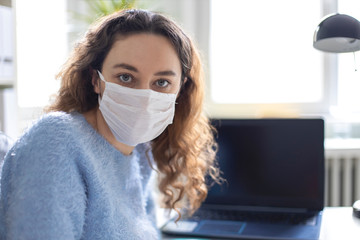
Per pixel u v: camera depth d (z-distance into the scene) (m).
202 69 1.10
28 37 2.20
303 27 2.34
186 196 1.23
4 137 0.95
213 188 1.36
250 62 2.40
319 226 1.13
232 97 2.42
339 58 2.33
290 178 1.32
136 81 0.84
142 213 1.00
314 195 1.30
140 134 0.89
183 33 0.91
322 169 1.30
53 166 0.73
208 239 1.07
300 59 2.37
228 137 1.35
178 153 1.13
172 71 0.84
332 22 1.12
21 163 0.72
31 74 2.20
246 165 1.34
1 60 1.43
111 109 0.86
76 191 0.76
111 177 0.88
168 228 1.13
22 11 2.18
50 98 0.98
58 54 2.27
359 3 2.23
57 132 0.77
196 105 1.10
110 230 0.84
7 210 0.75
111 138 0.93
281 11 2.35
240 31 2.39
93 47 0.86
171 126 1.11
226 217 1.24
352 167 2.18
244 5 2.37
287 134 1.32
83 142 0.81
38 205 0.69
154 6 2.24
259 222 1.19
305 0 2.32
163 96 0.86
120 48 0.82
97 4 1.86
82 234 0.83
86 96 0.93
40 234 0.68
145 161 1.14
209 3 2.37
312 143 1.31
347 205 2.15
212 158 1.27
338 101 2.36
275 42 2.37
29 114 2.13
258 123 1.34
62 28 2.27
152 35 0.82
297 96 2.39
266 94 2.40
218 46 2.41
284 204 1.32
